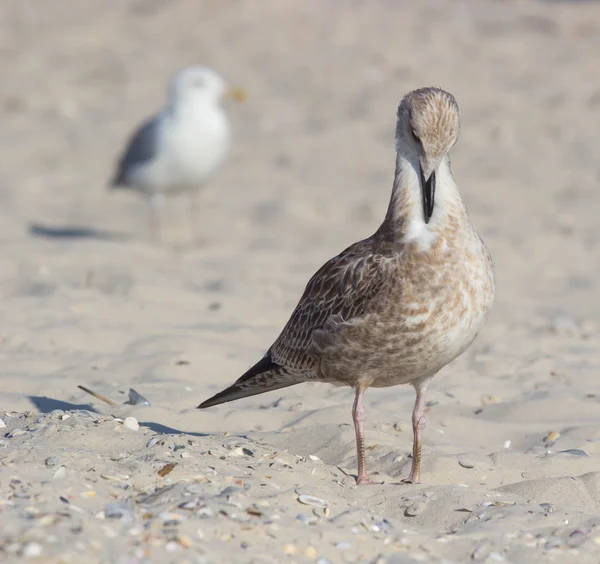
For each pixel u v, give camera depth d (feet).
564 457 29.50
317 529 23.13
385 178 82.79
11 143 92.68
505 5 134.82
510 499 26.14
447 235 26.30
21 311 43.68
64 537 20.94
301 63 114.11
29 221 71.77
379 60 113.60
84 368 37.19
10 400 33.01
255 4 131.34
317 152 89.76
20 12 131.95
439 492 26.30
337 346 27.27
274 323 45.78
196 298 48.49
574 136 90.63
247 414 32.89
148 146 67.05
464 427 33.01
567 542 23.47
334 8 132.87
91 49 119.34
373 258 26.91
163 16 129.39
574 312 50.06
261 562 21.34
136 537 21.57
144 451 27.32
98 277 51.26
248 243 65.67
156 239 67.56
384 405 34.63
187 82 67.36
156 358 38.24
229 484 25.34
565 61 111.34
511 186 78.69
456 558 22.89
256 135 94.73
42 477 24.27
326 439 30.86
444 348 26.55
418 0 138.10
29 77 110.93
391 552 22.67
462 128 93.20
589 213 71.87
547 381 38.24
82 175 86.28
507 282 56.34
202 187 70.03
